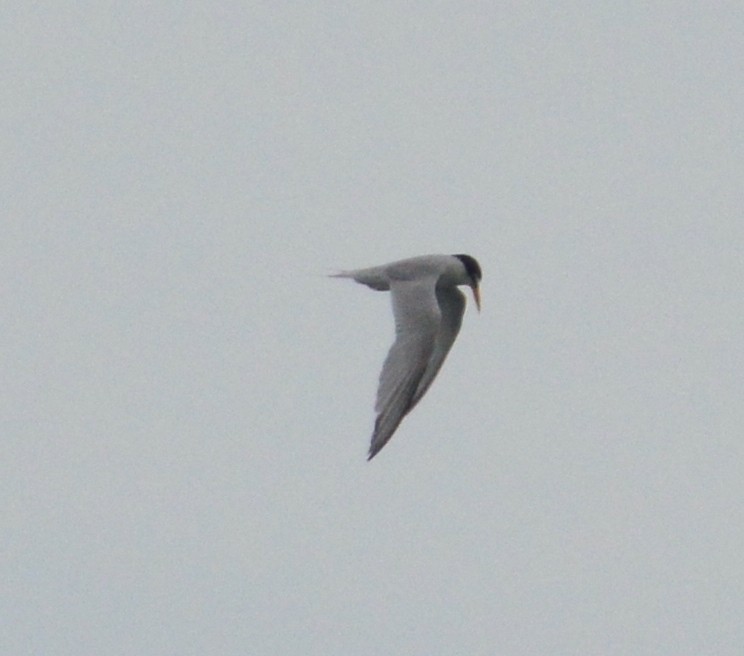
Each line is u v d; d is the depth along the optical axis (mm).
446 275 20094
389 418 17844
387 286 19875
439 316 18609
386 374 18172
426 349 18344
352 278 19859
